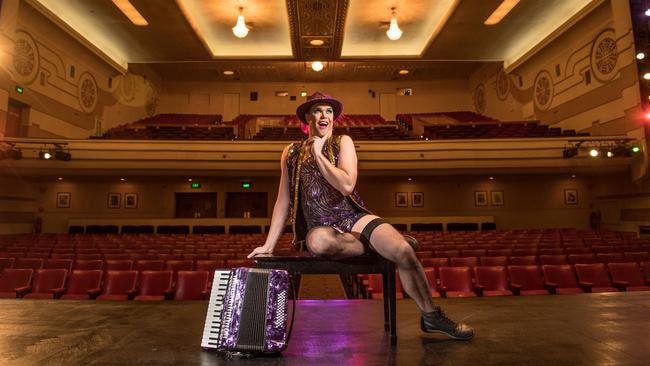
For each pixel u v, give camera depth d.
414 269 1.57
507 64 15.66
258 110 20.73
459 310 2.22
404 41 13.77
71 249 7.80
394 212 15.98
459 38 12.83
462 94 20.91
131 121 17.25
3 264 5.93
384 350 1.51
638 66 10.57
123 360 1.38
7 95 10.43
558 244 8.33
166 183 15.69
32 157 11.44
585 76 12.65
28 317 2.08
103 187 15.40
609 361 1.35
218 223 14.09
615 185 13.95
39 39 11.57
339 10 10.29
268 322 1.42
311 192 1.67
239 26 9.87
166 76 20.05
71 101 13.11
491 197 15.80
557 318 2.00
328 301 2.61
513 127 14.93
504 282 5.27
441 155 13.14
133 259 6.84
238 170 13.34
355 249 1.55
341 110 1.85
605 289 5.24
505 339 1.63
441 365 1.33
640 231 12.62
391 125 17.27
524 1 11.13
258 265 1.59
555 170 12.75
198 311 2.23
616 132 11.54
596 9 11.75
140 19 11.41
